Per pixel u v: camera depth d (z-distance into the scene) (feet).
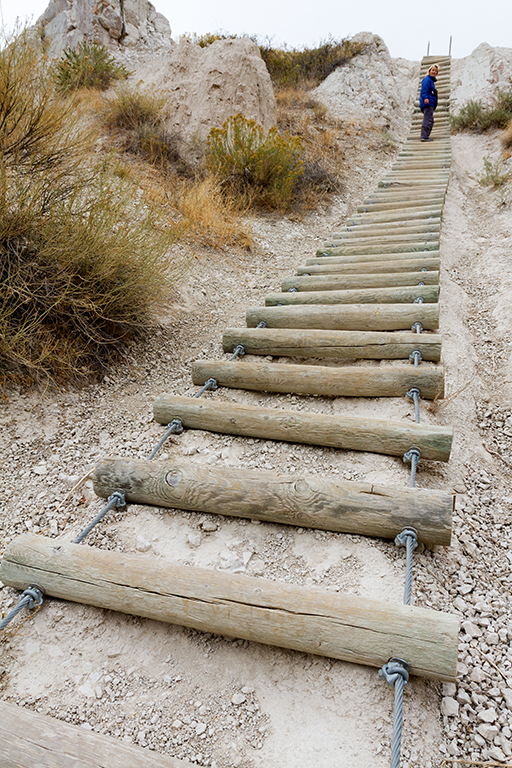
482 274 17.60
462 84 49.03
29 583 6.61
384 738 5.04
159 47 41.88
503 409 10.96
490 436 10.27
